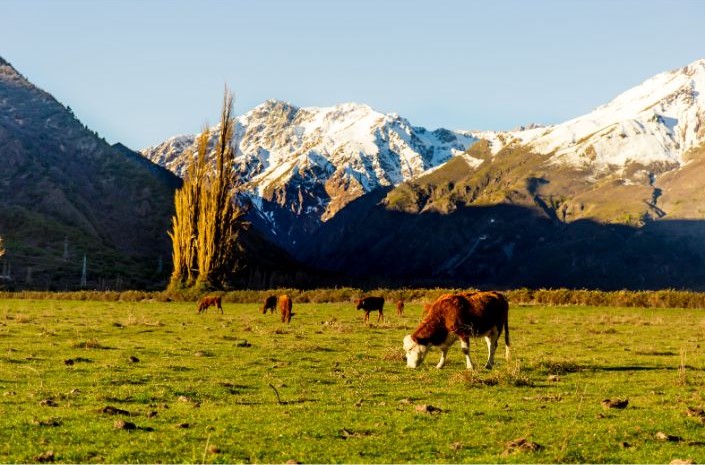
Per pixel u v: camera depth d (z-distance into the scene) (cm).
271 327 3900
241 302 7575
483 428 1366
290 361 2395
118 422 1327
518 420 1448
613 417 1493
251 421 1404
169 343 2941
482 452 1195
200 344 2911
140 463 1103
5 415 1420
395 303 6931
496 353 2739
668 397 1750
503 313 2291
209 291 8162
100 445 1202
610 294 7062
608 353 2823
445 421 1423
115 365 2206
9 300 7562
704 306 6612
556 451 1186
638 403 1666
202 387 1819
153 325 3981
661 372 2241
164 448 1184
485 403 1639
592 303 6950
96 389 1773
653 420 1454
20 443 1207
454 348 2870
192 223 8719
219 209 8625
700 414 1515
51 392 1712
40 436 1256
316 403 1619
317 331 3659
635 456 1174
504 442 1258
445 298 2255
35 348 2620
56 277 17800
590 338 3519
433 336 2228
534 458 1146
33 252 19938
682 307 6662
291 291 7850
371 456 1161
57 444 1205
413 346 2234
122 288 17688
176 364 2256
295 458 1139
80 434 1270
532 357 2597
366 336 3381
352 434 1309
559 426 1390
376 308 4572
